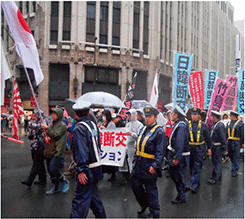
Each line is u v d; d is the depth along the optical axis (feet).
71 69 82.79
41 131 18.34
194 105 31.99
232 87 31.48
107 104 24.40
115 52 86.53
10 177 21.43
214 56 149.59
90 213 14.33
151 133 13.17
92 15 86.22
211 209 15.08
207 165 29.50
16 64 87.92
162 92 98.78
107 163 20.27
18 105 19.98
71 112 21.81
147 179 13.01
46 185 19.17
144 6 93.15
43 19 82.43
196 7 126.62
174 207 15.31
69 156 33.12
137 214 14.17
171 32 107.24
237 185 20.70
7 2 14.64
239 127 24.39
